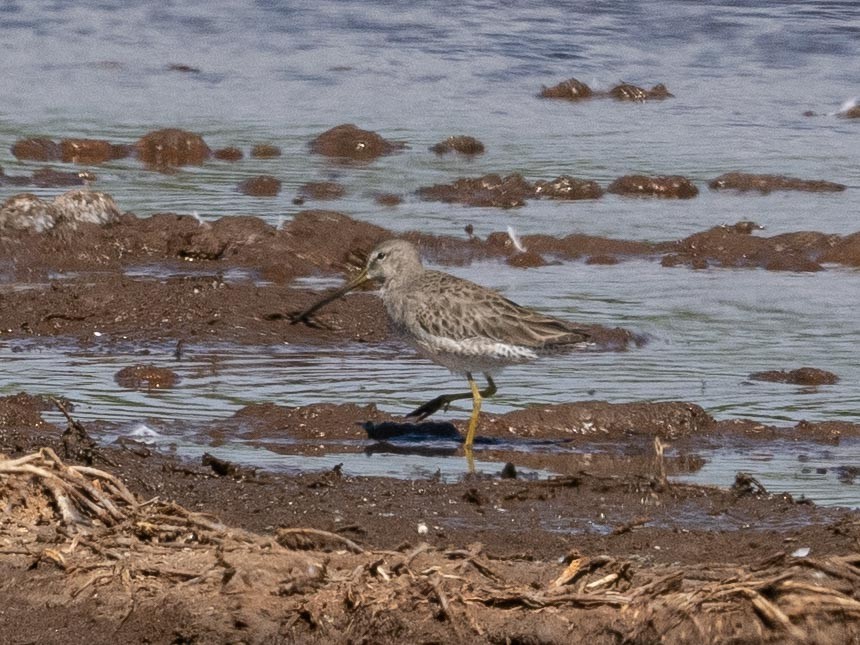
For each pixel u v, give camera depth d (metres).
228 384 15.45
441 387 15.60
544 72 35.72
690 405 14.45
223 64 35.97
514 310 13.96
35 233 20.66
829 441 14.04
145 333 17.16
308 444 13.58
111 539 10.27
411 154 28.22
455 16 40.03
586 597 9.45
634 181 25.77
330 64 36.06
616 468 13.16
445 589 9.56
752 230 23.14
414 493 11.95
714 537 10.99
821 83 35.00
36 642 9.35
